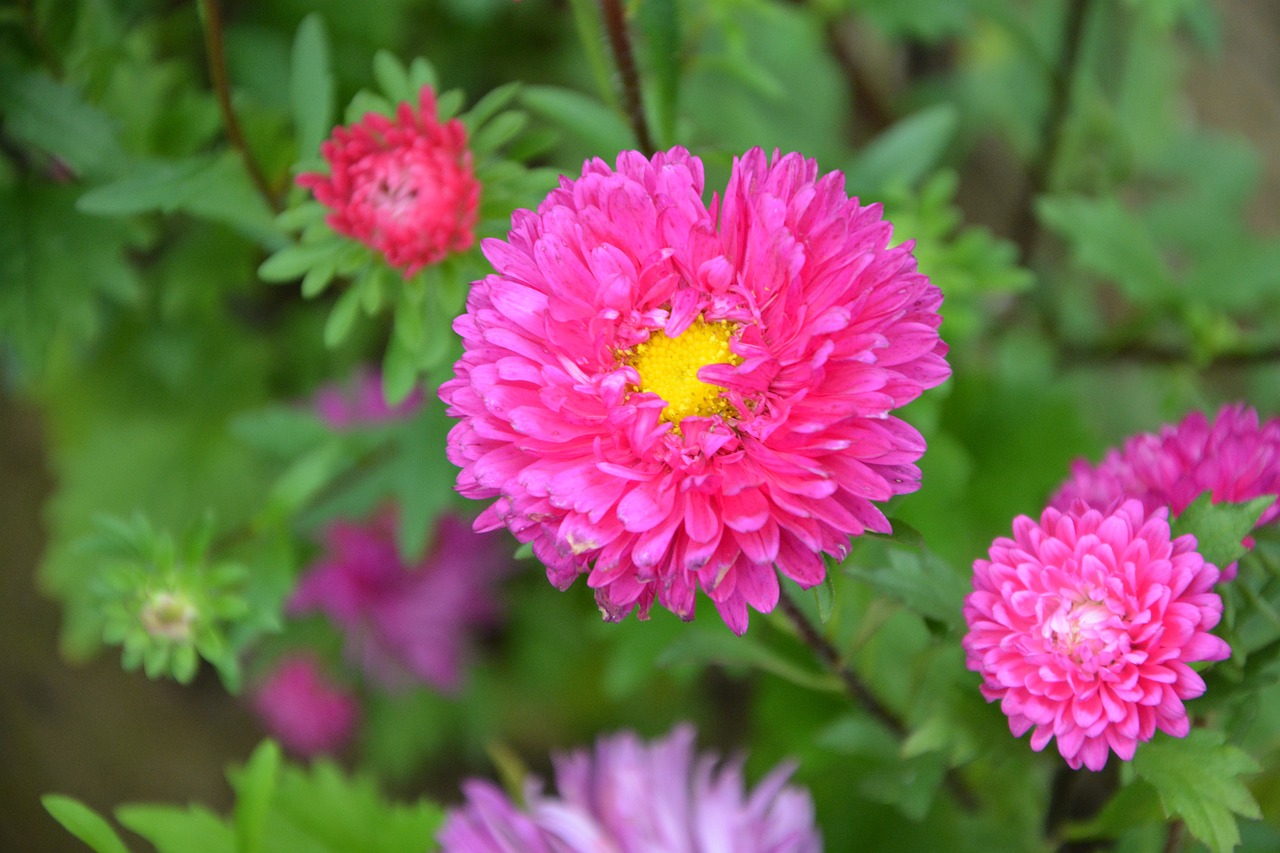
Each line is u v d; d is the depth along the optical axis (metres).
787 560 0.48
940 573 0.51
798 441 0.47
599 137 0.57
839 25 0.83
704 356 0.50
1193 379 0.70
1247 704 0.50
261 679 0.80
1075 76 0.69
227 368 0.76
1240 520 0.48
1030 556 0.48
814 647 0.53
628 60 0.54
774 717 0.64
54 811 0.52
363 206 0.53
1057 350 0.72
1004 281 0.62
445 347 0.54
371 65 0.72
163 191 0.55
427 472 0.60
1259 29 0.91
